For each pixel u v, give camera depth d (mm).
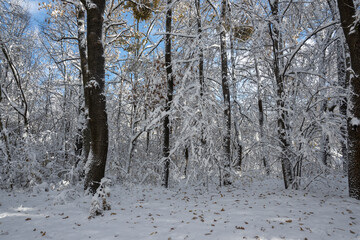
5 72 14055
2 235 4492
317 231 4418
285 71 10023
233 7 12422
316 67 11492
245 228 4566
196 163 9609
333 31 10492
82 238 4281
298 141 8586
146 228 4707
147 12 13500
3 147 9562
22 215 5605
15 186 9664
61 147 12805
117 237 4281
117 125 13539
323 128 8016
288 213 5504
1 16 11742
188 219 5266
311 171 10359
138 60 12484
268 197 7430
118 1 13914
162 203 7051
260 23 10961
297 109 10281
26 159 9797
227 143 10914
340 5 7246
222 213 5652
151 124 9492
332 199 6949
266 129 14602
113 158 11656
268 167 12664
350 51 7203
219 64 14969
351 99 7270
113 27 14953
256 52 12344
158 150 14203
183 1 11992
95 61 7699
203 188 9930
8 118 15891
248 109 17047
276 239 4074
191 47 10391
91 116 7578
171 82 10516
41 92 17062
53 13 12891
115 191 8641
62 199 6676
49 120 17094
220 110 12133
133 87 12086
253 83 16125
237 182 11398
